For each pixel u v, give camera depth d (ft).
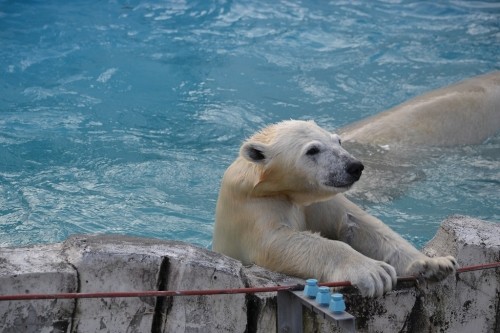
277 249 20.94
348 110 44.86
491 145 41.81
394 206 33.78
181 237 30.94
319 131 23.25
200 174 36.60
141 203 33.71
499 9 62.34
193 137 40.60
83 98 44.57
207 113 43.45
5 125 40.78
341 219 22.89
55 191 34.50
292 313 18.49
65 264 18.03
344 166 22.18
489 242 21.11
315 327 19.48
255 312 18.99
